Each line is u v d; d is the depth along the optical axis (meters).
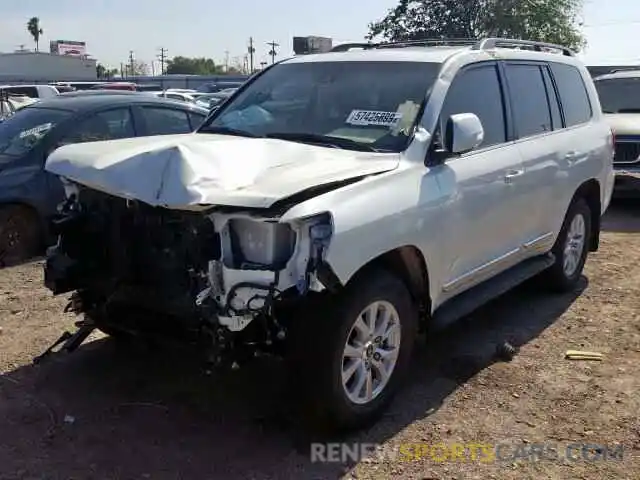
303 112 4.84
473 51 5.12
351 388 3.89
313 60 5.31
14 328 5.43
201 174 3.56
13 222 7.41
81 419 4.11
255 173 3.70
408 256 4.13
